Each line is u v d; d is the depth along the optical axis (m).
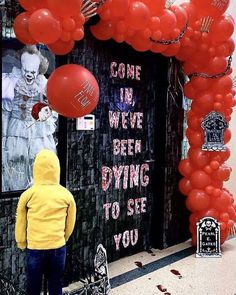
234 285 3.58
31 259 2.64
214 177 4.36
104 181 3.95
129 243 4.33
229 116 4.45
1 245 3.03
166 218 4.63
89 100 2.76
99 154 3.87
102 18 2.99
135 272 3.85
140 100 4.36
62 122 3.47
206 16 3.77
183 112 4.81
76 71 2.73
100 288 3.15
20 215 2.64
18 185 3.14
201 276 3.79
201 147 4.36
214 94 4.25
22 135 3.14
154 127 4.58
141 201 4.46
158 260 4.23
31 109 3.20
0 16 2.92
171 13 3.30
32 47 3.16
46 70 3.29
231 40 4.14
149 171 4.55
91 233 3.83
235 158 6.09
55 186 2.72
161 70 4.54
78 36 2.74
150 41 3.32
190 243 4.91
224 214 4.44
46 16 2.51
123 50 4.08
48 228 2.63
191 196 4.39
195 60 4.12
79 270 3.66
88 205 3.78
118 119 4.09
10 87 3.04
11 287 2.92
